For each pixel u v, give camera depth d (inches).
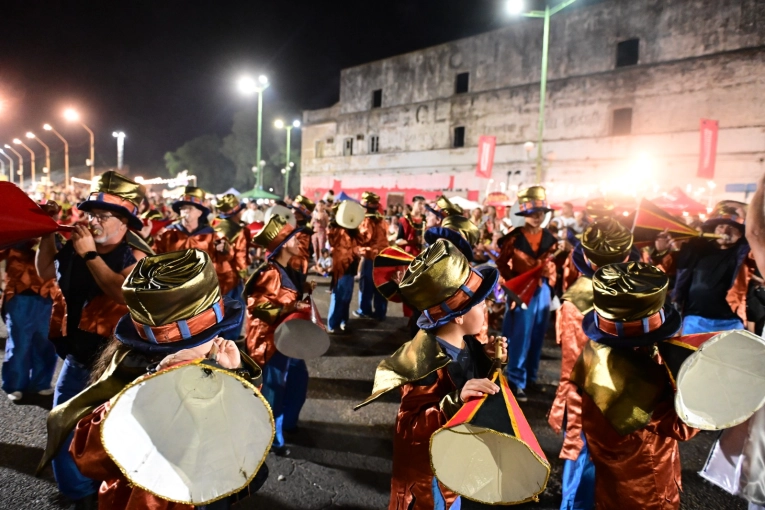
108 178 126.0
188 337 69.9
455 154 1259.8
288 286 163.8
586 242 152.9
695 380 85.5
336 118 1567.4
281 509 140.1
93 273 117.3
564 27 1053.8
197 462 58.3
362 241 325.7
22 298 195.3
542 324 229.9
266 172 2166.6
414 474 85.7
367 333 322.0
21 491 142.1
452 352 89.8
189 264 71.5
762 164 837.2
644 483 98.0
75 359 122.6
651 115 949.2
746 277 195.9
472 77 1222.3
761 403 80.3
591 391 100.4
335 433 185.0
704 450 179.8
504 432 66.1
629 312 96.3
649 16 943.0
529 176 1121.4
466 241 171.0
